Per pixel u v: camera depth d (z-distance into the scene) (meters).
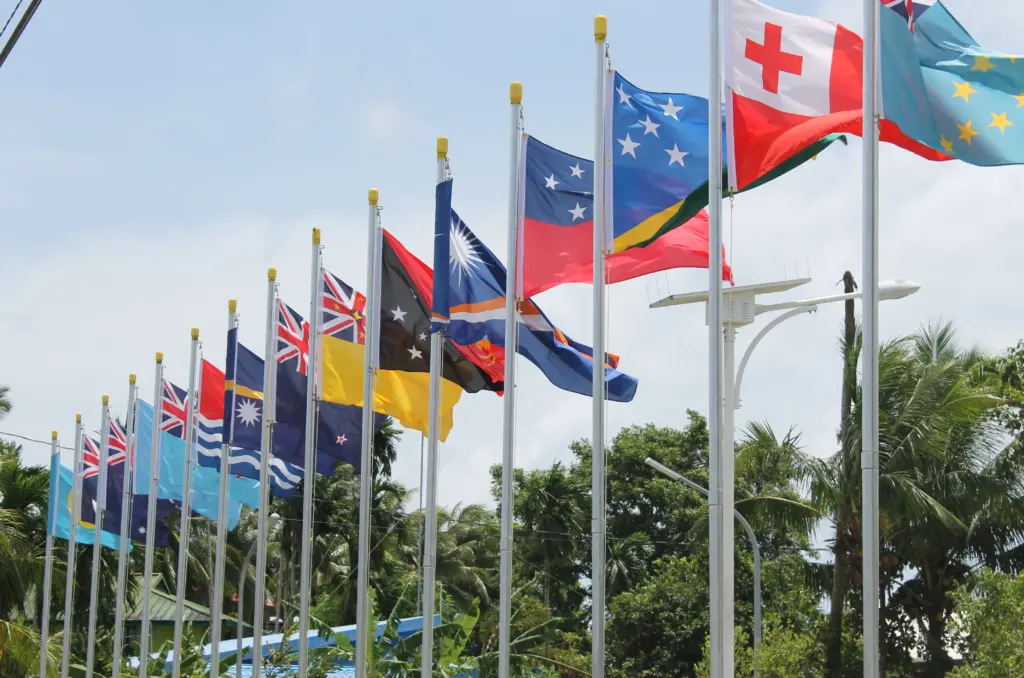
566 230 19.91
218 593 32.28
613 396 22.41
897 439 36.19
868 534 13.92
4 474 45.72
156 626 62.66
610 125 18.72
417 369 24.64
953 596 25.23
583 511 69.69
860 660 38.06
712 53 17.05
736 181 16.36
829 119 16.41
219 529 32.31
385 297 24.53
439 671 33.47
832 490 36.09
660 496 66.81
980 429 36.94
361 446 27.16
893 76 15.06
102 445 39.88
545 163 20.16
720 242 16.72
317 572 67.94
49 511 42.00
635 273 19.38
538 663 62.03
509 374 20.34
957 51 15.80
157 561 64.75
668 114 18.69
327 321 27.28
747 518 37.97
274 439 29.47
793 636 37.44
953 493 37.25
